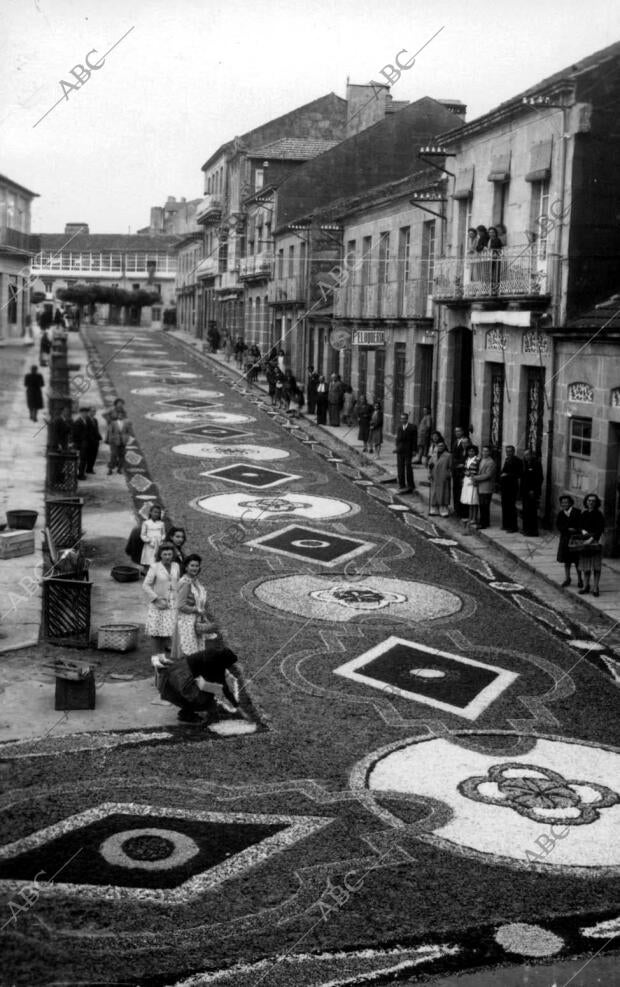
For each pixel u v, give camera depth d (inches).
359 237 1563.7
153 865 376.5
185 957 328.2
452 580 785.6
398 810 427.8
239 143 2422.5
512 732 515.8
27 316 2231.8
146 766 456.4
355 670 590.9
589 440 885.2
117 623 637.9
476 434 1101.1
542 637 663.8
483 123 1058.1
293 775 455.5
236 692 548.7
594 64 899.4
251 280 2295.8
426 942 340.5
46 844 388.5
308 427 1473.9
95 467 1134.4
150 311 3513.8
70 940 333.4
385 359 1439.5
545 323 942.4
